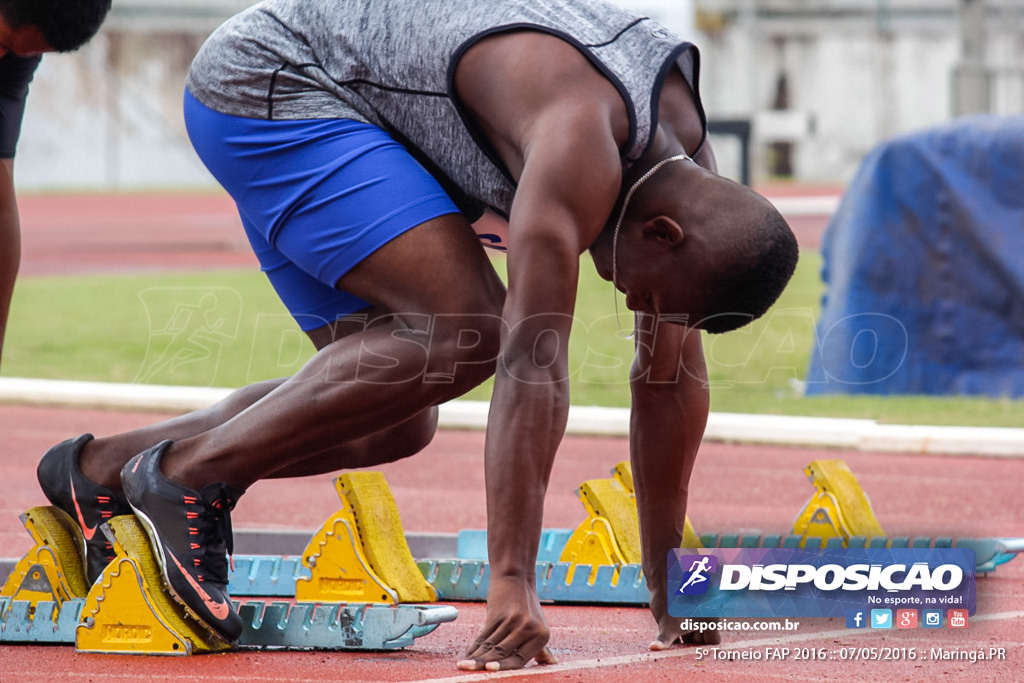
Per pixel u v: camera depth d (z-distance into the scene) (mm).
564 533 11070
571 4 7258
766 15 97625
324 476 18156
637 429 7824
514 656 6777
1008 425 21641
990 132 24547
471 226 7668
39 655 7574
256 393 8539
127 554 7613
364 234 7387
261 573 10062
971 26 40750
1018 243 24094
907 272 24703
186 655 7512
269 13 7957
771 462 19781
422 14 7438
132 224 72062
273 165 7742
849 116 98562
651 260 6973
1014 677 7148
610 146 6715
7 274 8805
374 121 7652
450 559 10312
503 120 7020
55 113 102438
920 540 10812
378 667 7246
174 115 104438
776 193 81750
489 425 6789
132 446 8367
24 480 17078
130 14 102188
